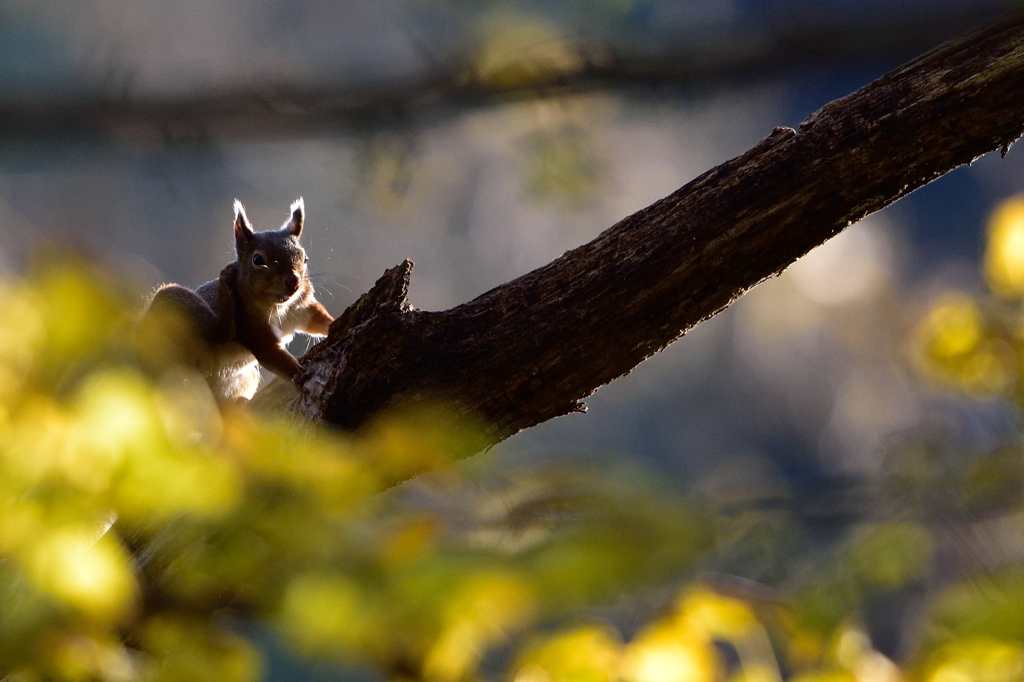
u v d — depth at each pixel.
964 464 6.85
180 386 6.41
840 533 6.48
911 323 42.47
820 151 7.23
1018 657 4.27
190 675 4.65
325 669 4.80
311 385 7.37
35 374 3.96
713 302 7.33
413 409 7.14
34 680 4.29
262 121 11.20
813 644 5.18
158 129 10.96
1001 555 6.35
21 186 34.59
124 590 4.34
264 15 30.86
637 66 10.66
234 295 10.13
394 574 4.20
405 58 15.16
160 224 36.47
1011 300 7.92
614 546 4.02
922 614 5.12
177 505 4.21
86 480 4.12
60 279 3.77
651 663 4.90
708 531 4.25
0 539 4.07
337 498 4.43
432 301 38.81
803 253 7.32
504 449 5.68
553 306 7.28
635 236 7.33
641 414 45.19
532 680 4.66
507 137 14.53
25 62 27.28
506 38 12.41
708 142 38.88
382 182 11.69
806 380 46.91
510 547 4.22
